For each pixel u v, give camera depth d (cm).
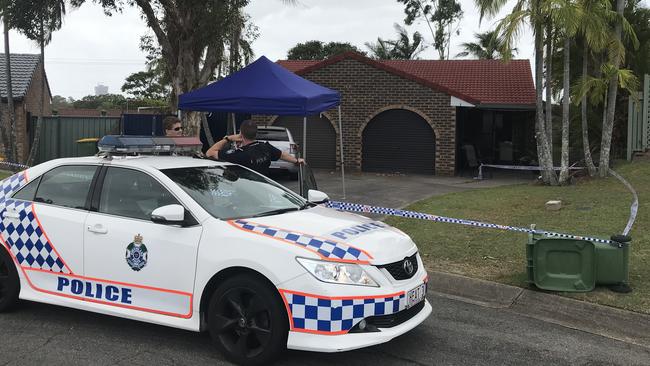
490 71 2242
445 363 434
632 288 582
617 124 1909
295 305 392
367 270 398
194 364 420
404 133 1845
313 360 429
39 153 2066
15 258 507
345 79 1869
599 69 1472
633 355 457
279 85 865
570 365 436
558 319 539
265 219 446
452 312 555
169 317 438
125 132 1814
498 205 1062
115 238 459
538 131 1390
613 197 1049
